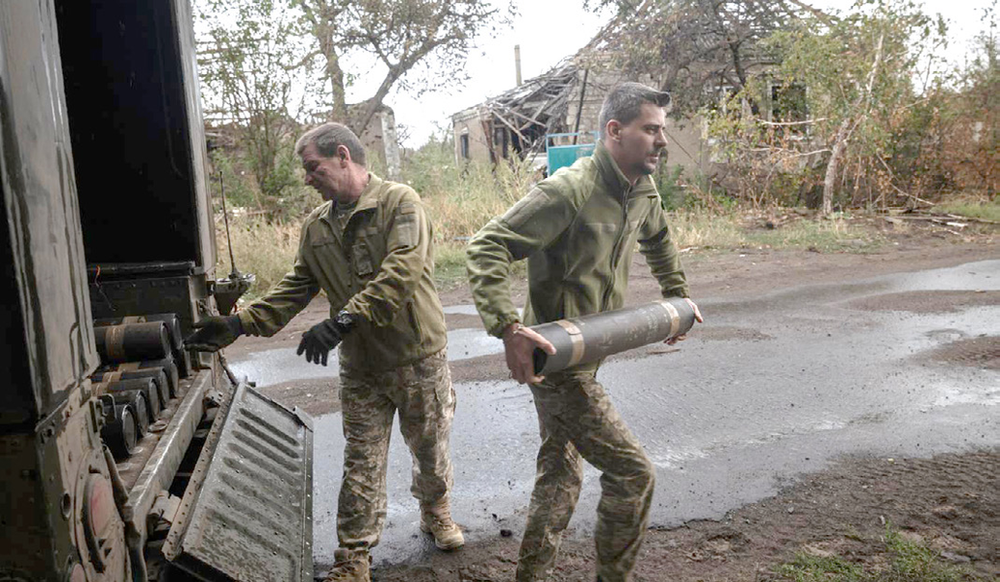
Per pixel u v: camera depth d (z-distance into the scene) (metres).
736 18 18.58
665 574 3.29
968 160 17.80
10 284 1.41
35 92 1.55
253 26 13.59
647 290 9.95
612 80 20.22
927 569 3.21
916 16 16.48
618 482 2.69
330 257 3.21
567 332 2.50
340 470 4.62
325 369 6.96
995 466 4.27
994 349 6.74
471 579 3.35
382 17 18.47
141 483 2.28
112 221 3.74
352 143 3.14
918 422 5.05
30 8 1.56
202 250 3.74
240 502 2.83
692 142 19.72
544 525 2.90
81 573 1.65
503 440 5.01
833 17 16.73
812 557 3.36
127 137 3.69
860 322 7.99
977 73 18.08
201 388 3.38
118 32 3.63
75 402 1.69
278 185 14.27
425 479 3.49
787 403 5.53
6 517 1.50
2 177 1.39
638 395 5.82
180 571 2.51
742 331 7.77
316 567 3.50
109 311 3.49
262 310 3.22
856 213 16.70
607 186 2.69
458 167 16.95
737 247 13.48
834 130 16.55
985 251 12.52
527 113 24.73
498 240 2.55
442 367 3.34
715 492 4.09
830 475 4.25
